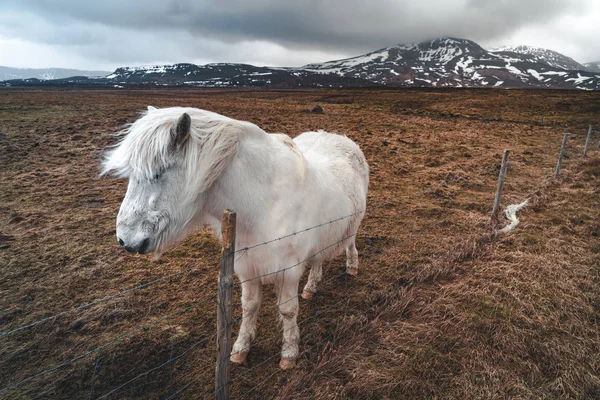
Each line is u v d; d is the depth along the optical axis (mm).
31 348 2750
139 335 2895
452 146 11789
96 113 17719
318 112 23719
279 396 2322
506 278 3627
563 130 17734
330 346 2758
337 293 3582
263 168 2059
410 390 2326
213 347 2803
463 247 4305
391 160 9547
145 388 2457
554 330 2867
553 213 5574
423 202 6289
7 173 7215
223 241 1685
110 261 4055
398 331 2846
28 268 3838
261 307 3320
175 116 1764
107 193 6352
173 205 1798
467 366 2516
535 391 2311
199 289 3559
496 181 7707
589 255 4086
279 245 2143
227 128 1879
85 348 2756
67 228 4871
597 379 2377
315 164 2695
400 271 3990
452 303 3213
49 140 10430
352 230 3105
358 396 2283
